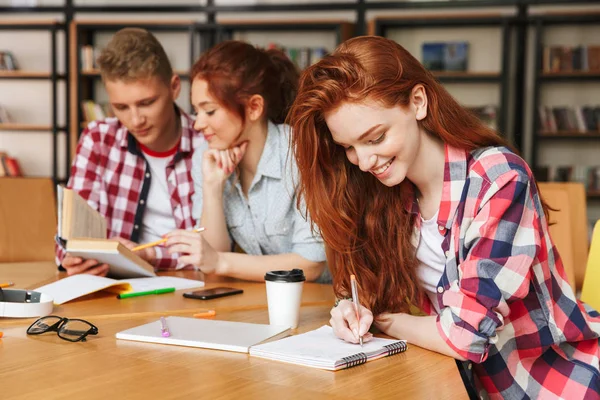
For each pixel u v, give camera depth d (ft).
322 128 4.62
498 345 4.54
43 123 23.16
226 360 3.89
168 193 8.14
